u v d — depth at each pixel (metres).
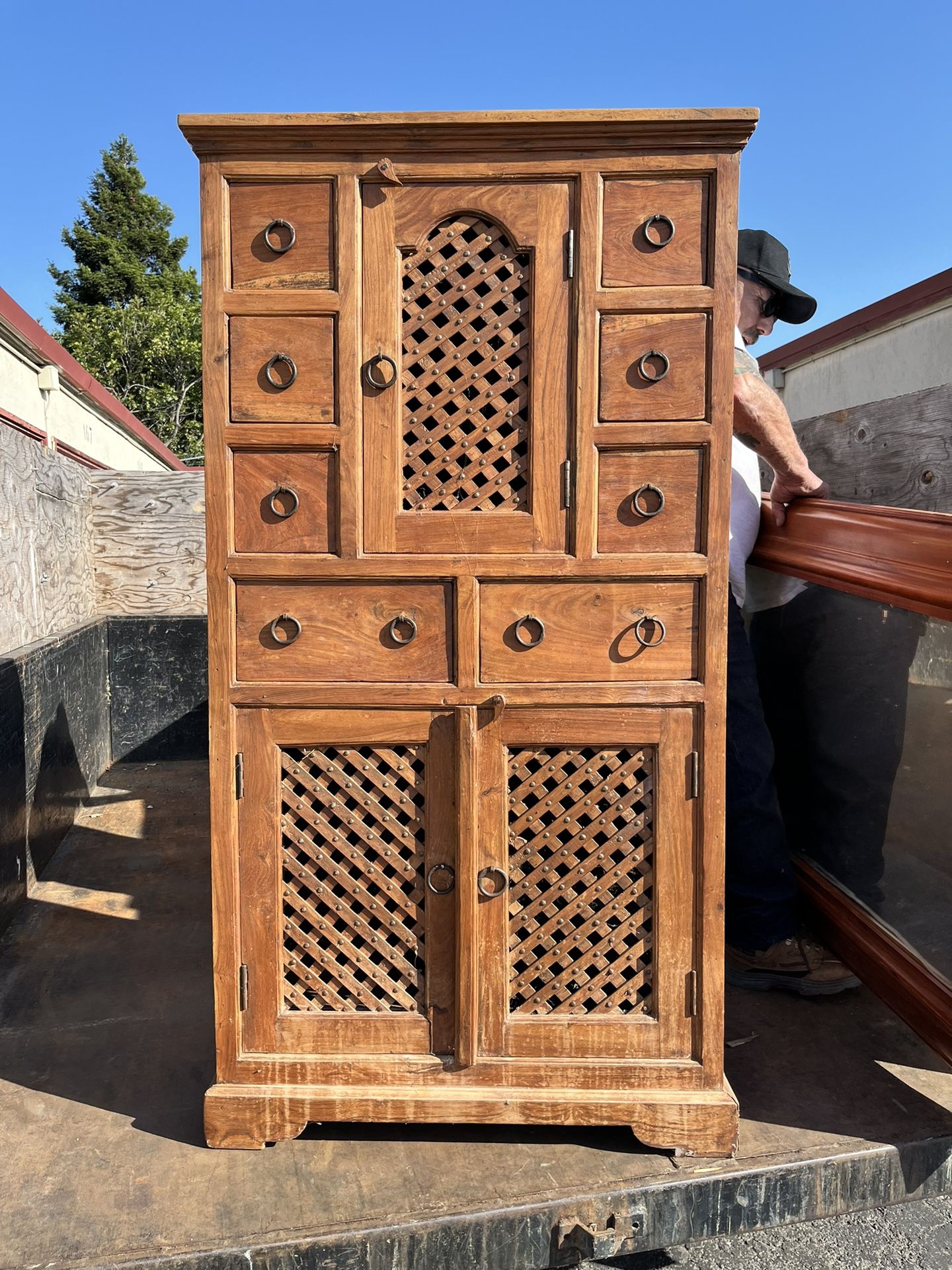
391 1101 1.69
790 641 2.59
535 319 1.62
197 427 26.61
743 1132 1.74
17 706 2.88
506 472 1.68
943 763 1.88
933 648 1.91
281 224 1.62
